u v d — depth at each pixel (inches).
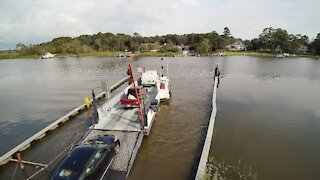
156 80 970.7
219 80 1457.9
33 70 2498.8
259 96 1062.4
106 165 403.2
